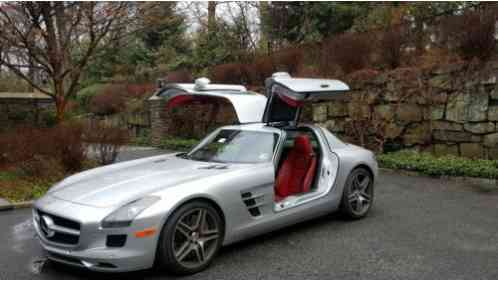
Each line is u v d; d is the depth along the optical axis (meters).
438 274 3.47
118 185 3.64
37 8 8.66
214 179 3.65
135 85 18.59
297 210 4.35
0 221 5.20
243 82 13.48
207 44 17.59
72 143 7.58
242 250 4.02
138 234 3.11
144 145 14.70
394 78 9.21
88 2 8.81
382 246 4.14
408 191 6.64
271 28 15.14
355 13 13.62
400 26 9.71
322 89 4.98
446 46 8.77
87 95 19.88
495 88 7.70
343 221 5.04
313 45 11.78
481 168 7.13
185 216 3.36
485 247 4.11
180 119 14.38
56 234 3.35
